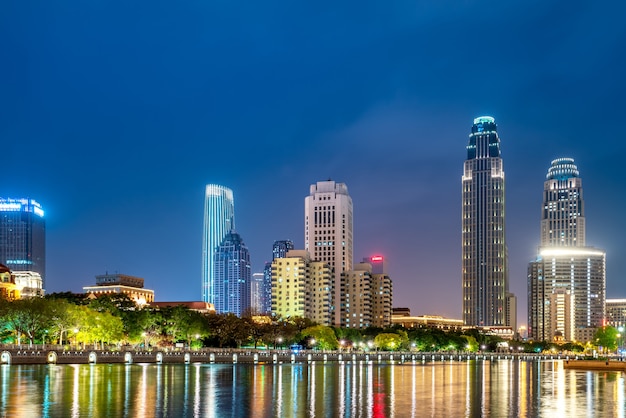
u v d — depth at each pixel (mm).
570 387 192250
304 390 166125
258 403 138625
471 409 135125
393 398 152375
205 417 119438
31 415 116875
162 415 120000
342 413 127250
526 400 153125
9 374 187500
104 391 149250
